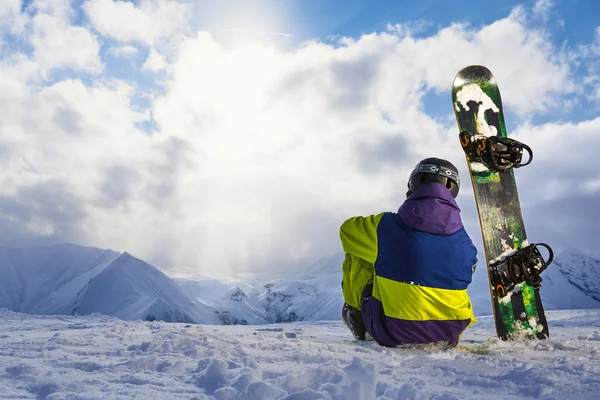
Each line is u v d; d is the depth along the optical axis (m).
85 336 3.70
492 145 4.23
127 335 3.76
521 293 4.07
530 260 3.96
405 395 2.00
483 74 4.84
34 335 4.00
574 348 3.54
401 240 3.58
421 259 3.53
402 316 3.55
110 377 2.24
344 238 3.82
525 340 3.95
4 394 1.93
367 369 2.15
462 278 3.61
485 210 4.22
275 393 1.90
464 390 2.26
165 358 2.62
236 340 3.47
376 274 3.64
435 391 2.19
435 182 3.77
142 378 2.21
